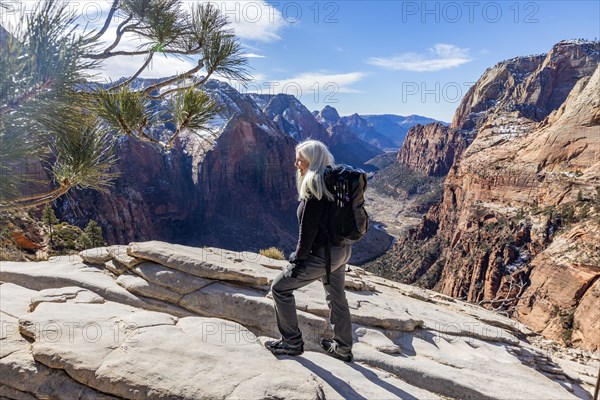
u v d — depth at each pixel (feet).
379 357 14.92
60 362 11.38
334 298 13.12
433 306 25.22
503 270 194.59
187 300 17.30
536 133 278.26
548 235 184.03
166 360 11.52
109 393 10.81
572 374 19.67
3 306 15.94
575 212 178.29
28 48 6.48
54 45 6.67
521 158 248.73
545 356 20.44
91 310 14.92
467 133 643.45
